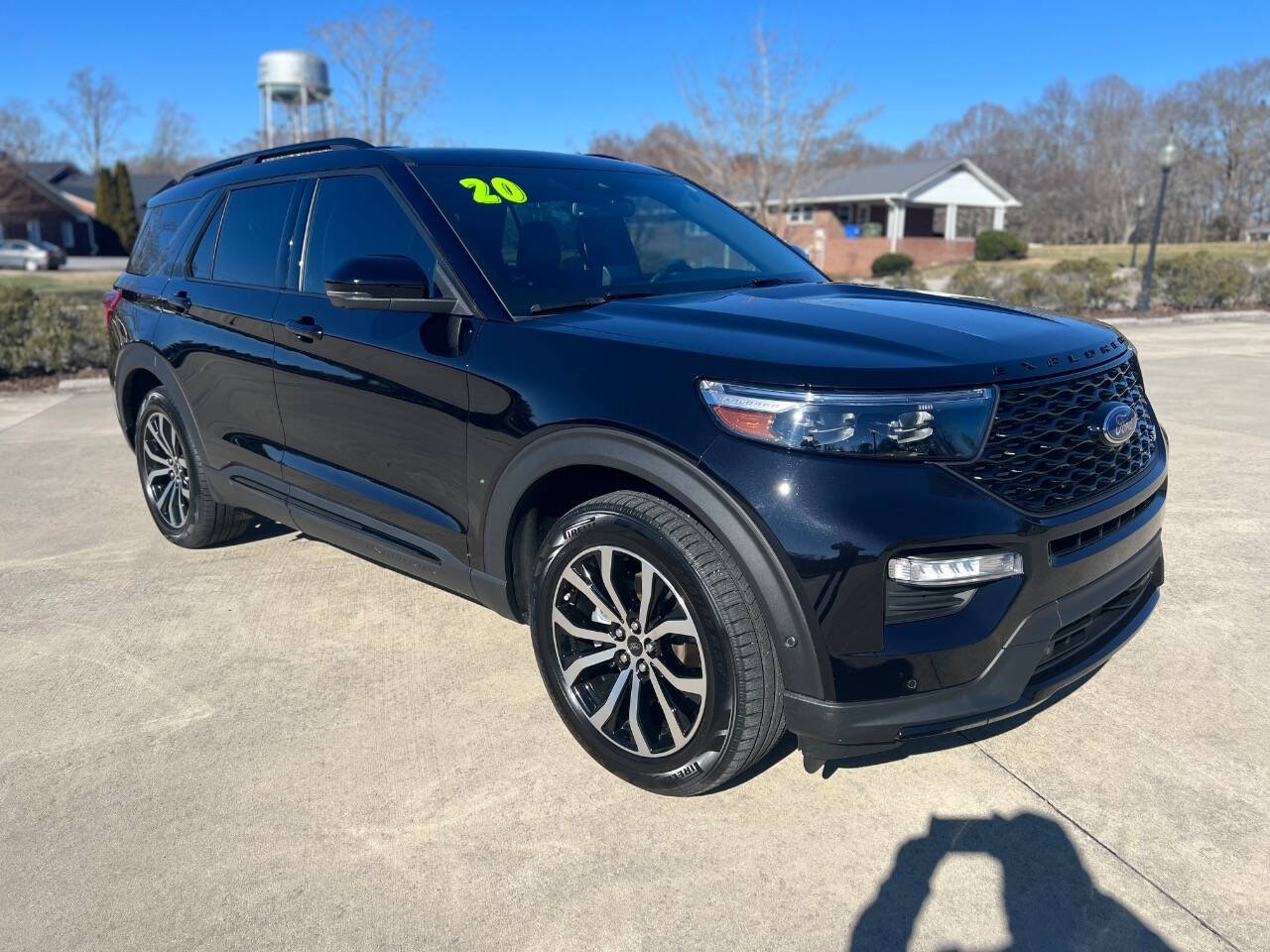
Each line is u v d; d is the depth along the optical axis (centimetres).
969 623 238
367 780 286
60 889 243
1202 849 249
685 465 247
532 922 229
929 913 229
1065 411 255
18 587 439
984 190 4606
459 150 375
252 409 396
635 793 277
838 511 231
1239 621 379
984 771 285
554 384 276
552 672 290
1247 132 6831
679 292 336
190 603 418
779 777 283
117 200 6644
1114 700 322
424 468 321
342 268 301
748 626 243
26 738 312
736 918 229
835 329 262
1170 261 1759
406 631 388
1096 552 257
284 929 228
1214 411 771
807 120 2203
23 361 1040
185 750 304
